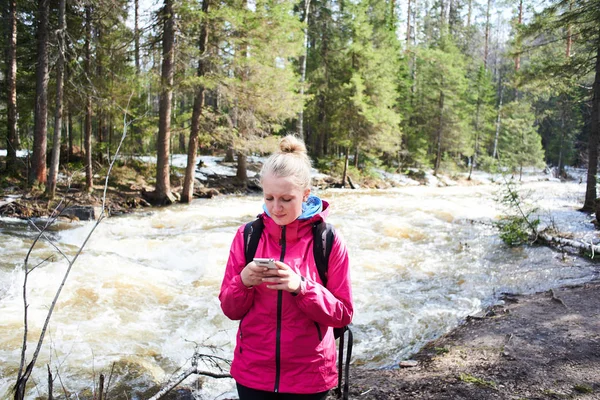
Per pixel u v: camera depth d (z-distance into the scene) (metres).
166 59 15.77
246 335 1.92
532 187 26.97
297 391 1.86
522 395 3.44
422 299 6.52
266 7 17.00
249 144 17.64
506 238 10.15
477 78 39.97
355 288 6.98
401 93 34.03
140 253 8.98
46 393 3.78
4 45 17.69
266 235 1.98
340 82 26.91
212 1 15.77
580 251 9.14
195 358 3.40
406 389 3.64
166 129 16.72
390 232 11.21
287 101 17.81
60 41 14.74
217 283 7.18
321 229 1.95
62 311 5.68
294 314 1.86
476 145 39.81
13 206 12.77
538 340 4.58
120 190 17.12
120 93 16.75
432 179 32.25
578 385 3.57
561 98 37.09
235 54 16.45
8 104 17.66
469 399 3.40
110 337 5.03
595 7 14.38
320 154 31.02
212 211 15.09
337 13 31.11
